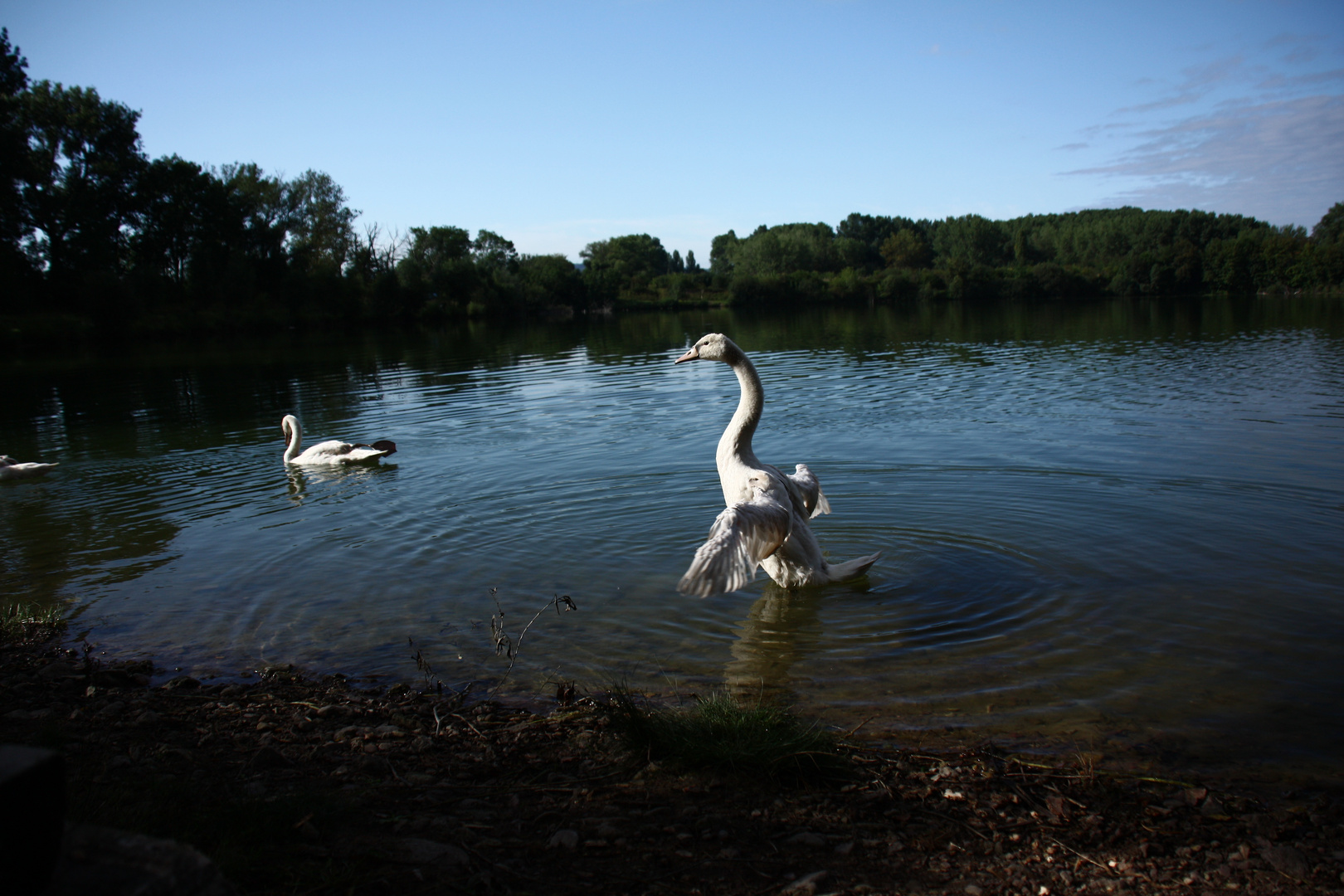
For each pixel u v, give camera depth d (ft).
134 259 211.41
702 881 11.94
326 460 46.37
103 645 23.08
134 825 12.53
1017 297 318.04
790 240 409.28
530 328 201.98
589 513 33.81
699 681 19.92
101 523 35.27
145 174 199.11
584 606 24.62
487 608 24.64
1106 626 21.93
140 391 86.38
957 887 12.01
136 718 18.08
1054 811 14.17
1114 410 52.60
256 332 201.77
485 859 12.34
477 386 80.48
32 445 55.88
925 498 34.17
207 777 15.14
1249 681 18.85
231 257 218.79
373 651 22.07
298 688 20.07
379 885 11.38
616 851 12.75
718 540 21.30
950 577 25.91
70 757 15.98
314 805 13.50
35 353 139.54
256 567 28.71
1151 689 18.67
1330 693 18.22
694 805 14.30
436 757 16.28
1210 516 30.45
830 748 15.66
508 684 20.08
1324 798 14.49
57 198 185.57
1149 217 369.50
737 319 218.18
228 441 55.67
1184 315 165.27
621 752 16.24
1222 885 12.16
